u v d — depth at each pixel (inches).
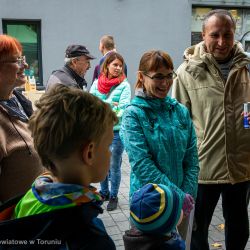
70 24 294.8
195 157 82.3
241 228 97.7
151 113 78.0
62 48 296.7
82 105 37.9
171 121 78.8
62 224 35.1
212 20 89.6
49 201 36.1
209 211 96.5
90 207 36.6
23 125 65.2
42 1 287.4
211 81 91.7
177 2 312.3
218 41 89.3
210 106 92.0
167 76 77.4
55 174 39.1
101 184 153.6
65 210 35.4
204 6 325.1
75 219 35.4
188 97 96.0
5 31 289.7
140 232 49.8
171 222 47.8
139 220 48.7
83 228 35.6
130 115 77.5
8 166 62.6
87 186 39.4
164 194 48.9
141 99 78.6
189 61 94.0
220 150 92.4
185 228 63.1
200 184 94.6
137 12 305.3
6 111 62.9
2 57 62.6
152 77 76.7
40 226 35.5
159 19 310.8
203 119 93.9
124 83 147.3
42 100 39.7
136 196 50.1
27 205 38.0
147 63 77.2
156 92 77.8
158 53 77.6
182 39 318.3
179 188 76.5
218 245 118.8
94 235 35.7
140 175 74.8
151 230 48.0
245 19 340.8
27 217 35.4
